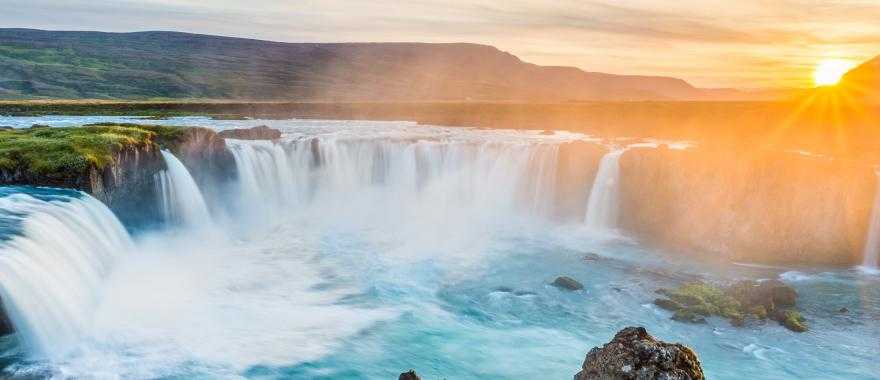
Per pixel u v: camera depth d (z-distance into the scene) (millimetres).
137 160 37938
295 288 31969
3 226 24422
